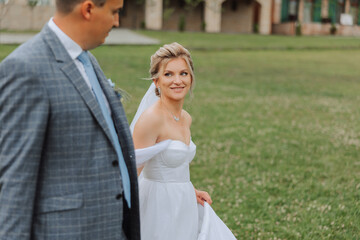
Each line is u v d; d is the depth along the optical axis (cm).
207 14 3206
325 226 383
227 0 3488
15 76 163
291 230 382
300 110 954
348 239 367
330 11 3709
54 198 174
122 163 197
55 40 176
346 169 563
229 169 551
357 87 1327
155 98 264
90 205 179
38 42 174
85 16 175
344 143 691
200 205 270
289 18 3600
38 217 175
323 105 1019
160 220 235
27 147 162
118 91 210
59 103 169
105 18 179
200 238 239
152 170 238
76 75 175
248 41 2586
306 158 606
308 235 372
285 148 654
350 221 399
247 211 426
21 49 171
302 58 2070
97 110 178
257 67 1692
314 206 432
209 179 512
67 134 172
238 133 729
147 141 233
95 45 187
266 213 420
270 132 746
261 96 1109
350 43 2847
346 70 1722
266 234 375
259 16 3481
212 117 842
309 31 3478
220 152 622
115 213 186
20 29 1969
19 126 163
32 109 164
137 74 1269
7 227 164
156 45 2003
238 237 372
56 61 173
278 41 2703
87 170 178
